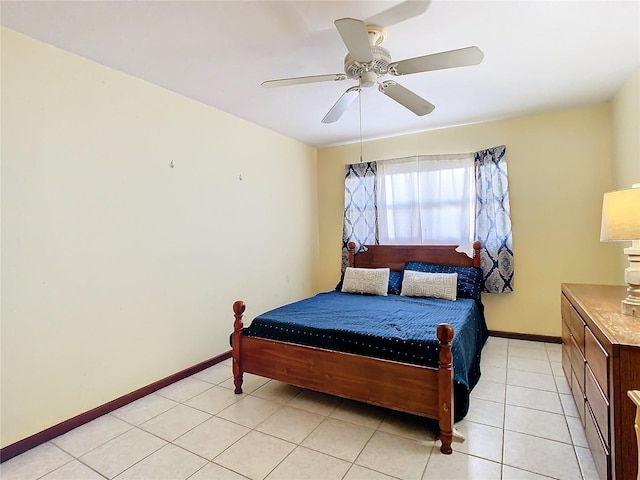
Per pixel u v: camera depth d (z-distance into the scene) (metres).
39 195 2.11
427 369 1.98
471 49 1.77
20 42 2.04
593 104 3.35
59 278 2.20
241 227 3.63
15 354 2.00
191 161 3.09
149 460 1.90
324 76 2.06
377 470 1.77
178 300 2.97
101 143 2.43
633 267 1.78
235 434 2.13
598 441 1.59
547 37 2.13
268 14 1.87
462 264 3.84
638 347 1.33
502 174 3.71
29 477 1.79
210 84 2.78
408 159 4.20
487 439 2.01
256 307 3.81
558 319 3.60
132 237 2.62
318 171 4.93
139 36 2.07
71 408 2.24
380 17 1.90
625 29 2.05
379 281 3.76
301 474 1.76
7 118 1.98
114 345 2.50
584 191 3.46
